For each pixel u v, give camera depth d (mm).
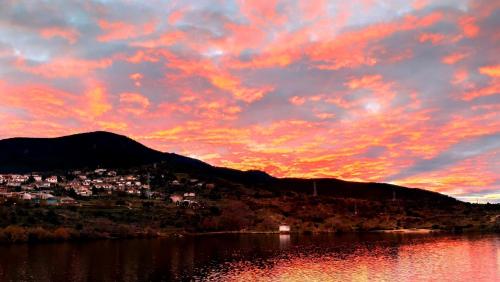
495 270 117875
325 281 105250
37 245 170000
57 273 111688
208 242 197750
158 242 192750
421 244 188375
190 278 108000
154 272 115625
